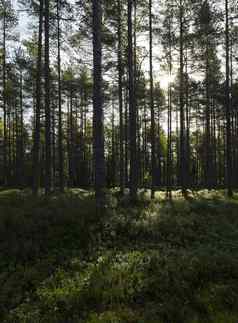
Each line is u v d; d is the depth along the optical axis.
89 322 6.43
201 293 7.40
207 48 29.53
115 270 8.42
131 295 7.40
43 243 10.40
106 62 26.27
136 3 24.95
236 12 24.91
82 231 11.18
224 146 53.94
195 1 25.12
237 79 35.12
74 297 7.31
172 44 27.36
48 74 20.33
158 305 6.94
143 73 29.97
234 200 21.36
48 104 20.44
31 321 6.62
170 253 9.76
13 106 42.56
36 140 21.22
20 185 39.62
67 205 13.71
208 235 11.97
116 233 11.37
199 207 16.84
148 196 24.19
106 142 63.59
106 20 24.84
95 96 14.28
